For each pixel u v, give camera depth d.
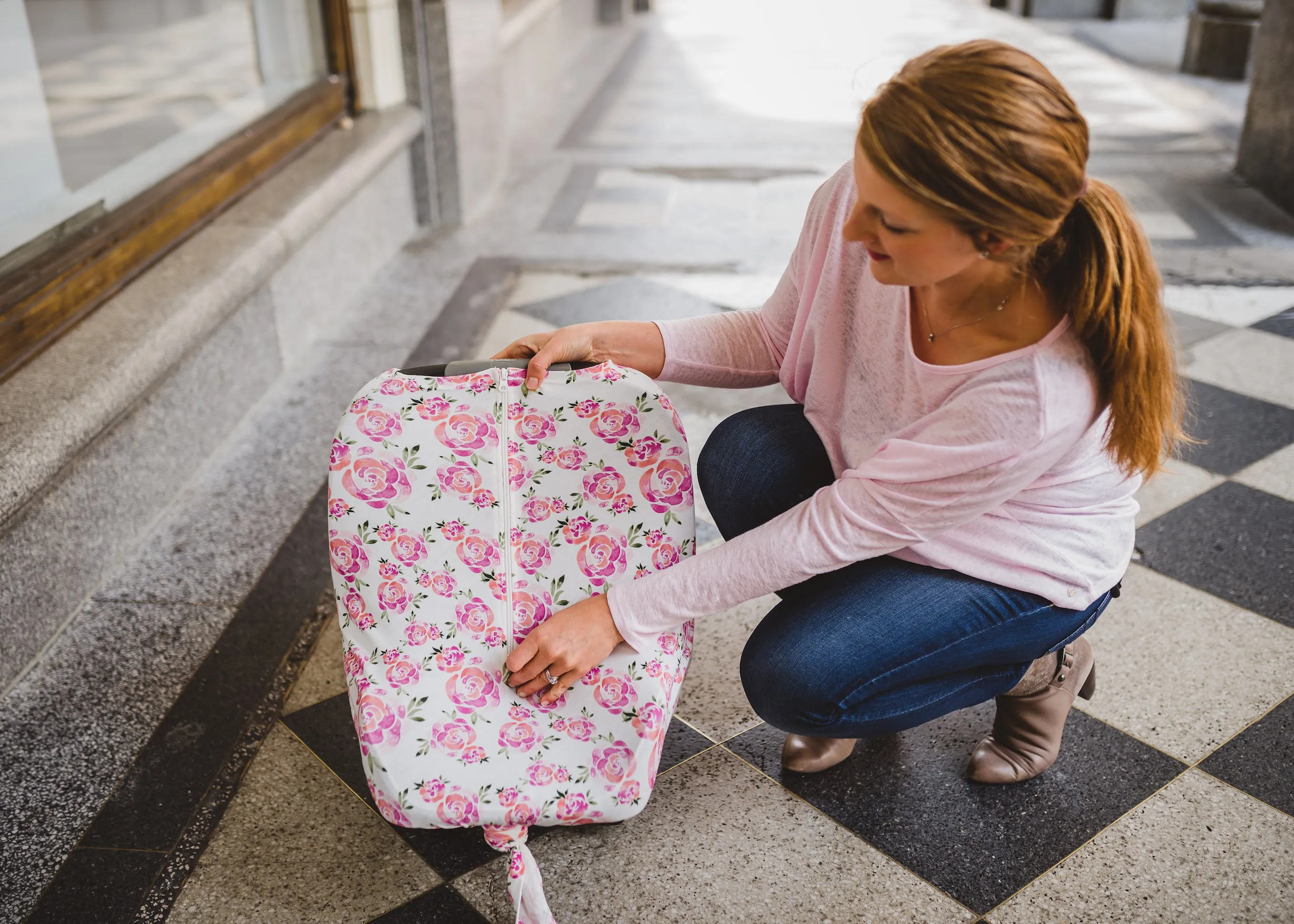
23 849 1.47
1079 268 1.10
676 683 1.32
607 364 1.32
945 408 1.19
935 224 1.01
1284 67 3.62
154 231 2.32
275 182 2.85
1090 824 1.49
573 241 3.60
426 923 1.37
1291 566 1.99
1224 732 1.64
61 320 2.00
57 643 1.84
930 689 1.37
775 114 5.07
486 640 1.32
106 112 2.32
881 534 1.23
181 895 1.40
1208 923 1.35
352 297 3.17
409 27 3.41
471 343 2.90
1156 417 1.15
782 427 1.55
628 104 5.30
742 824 1.50
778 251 3.48
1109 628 1.86
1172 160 4.19
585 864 1.44
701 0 8.38
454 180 3.69
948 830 1.48
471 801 1.21
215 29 2.73
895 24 7.18
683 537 1.35
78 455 1.81
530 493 1.33
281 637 1.87
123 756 1.62
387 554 1.31
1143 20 7.06
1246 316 2.91
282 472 2.32
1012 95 0.97
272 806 1.54
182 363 2.23
